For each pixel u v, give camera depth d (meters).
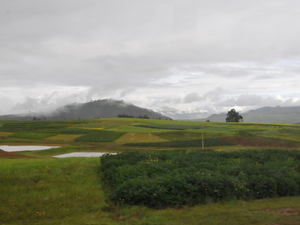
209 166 16.23
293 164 17.72
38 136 67.44
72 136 67.19
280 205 10.87
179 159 19.44
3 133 72.12
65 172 16.17
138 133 70.44
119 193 11.33
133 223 9.05
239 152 23.98
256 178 12.82
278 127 82.81
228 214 9.62
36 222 9.23
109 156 21.16
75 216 9.89
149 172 14.72
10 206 10.66
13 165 17.77
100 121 107.69
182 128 82.25
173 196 11.02
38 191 12.66
